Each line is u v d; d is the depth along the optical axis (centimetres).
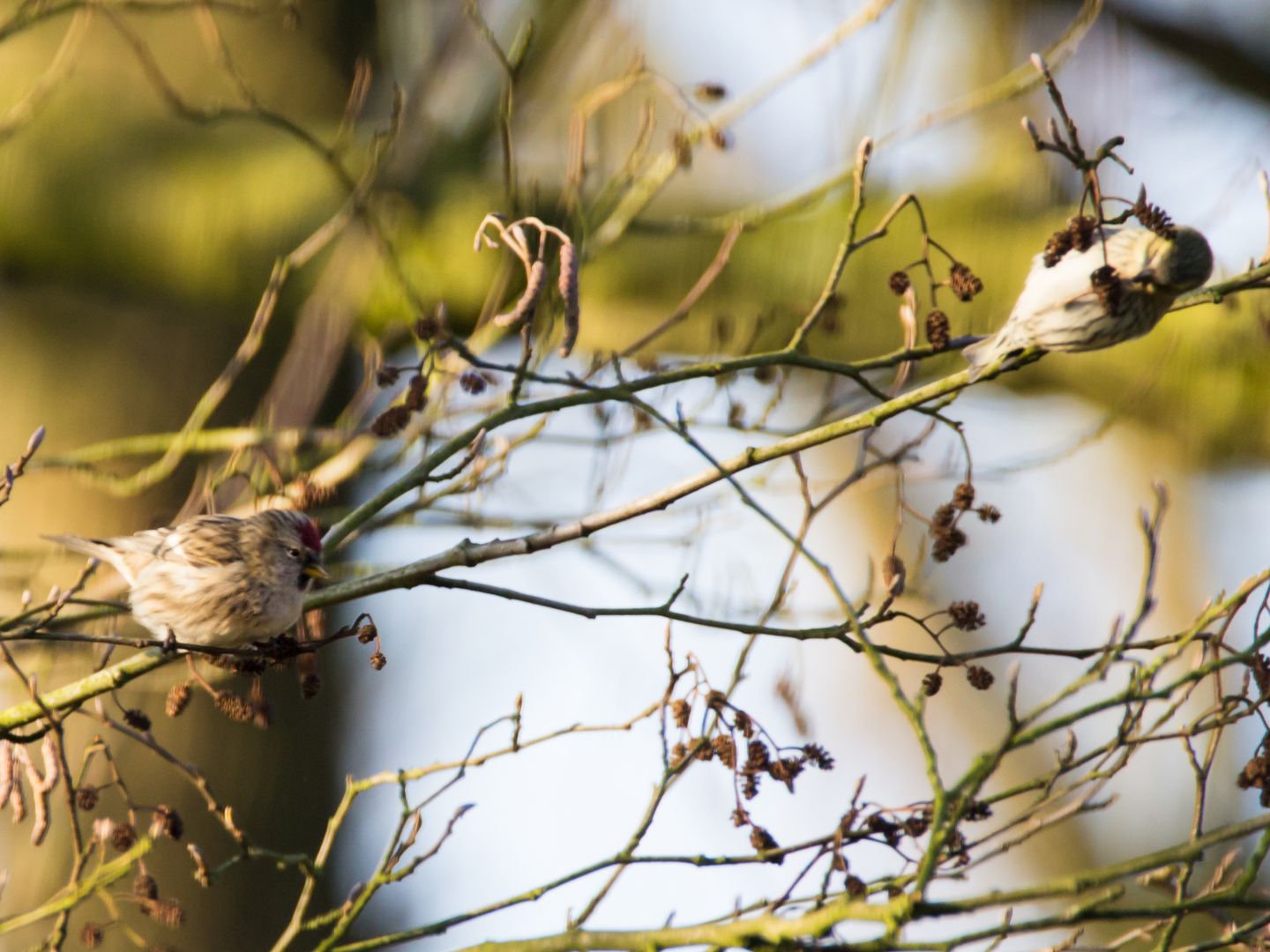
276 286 940
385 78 1272
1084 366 1201
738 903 657
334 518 1020
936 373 1146
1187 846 530
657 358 1008
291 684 1164
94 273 1159
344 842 1213
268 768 1136
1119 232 649
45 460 997
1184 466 1300
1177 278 623
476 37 1093
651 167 1015
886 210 1191
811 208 1057
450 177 1180
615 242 1048
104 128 1162
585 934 606
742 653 664
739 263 1191
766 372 1012
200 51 1216
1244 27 1311
